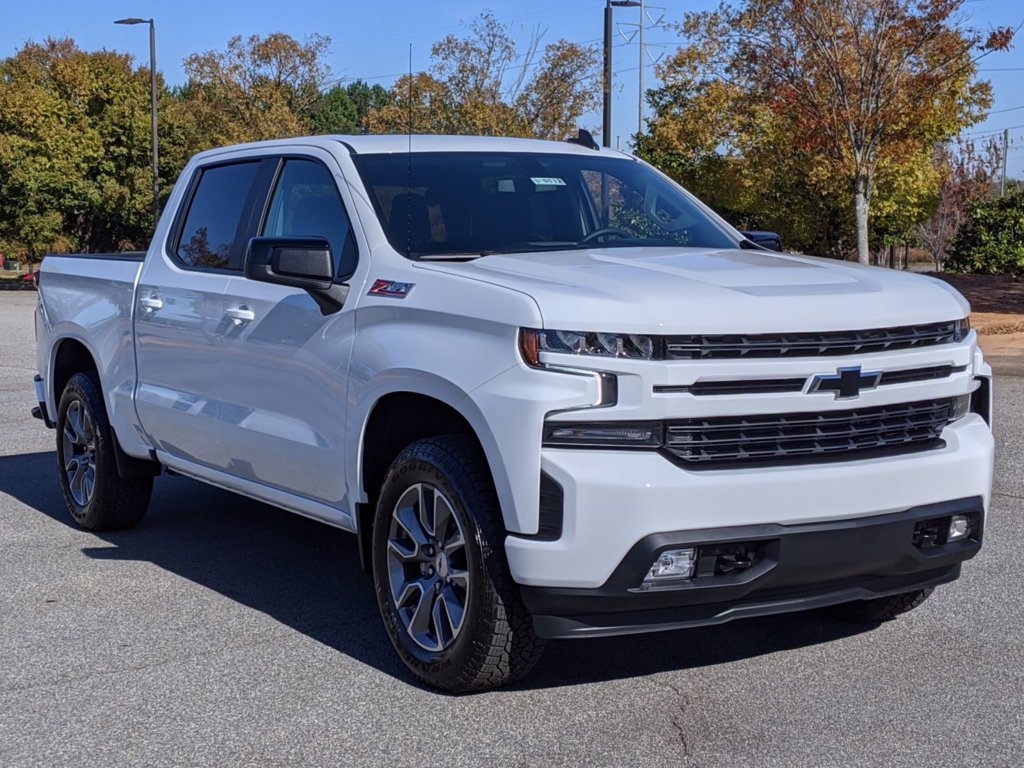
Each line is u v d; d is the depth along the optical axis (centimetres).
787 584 410
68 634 515
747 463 403
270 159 575
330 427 488
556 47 3052
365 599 567
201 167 628
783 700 434
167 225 632
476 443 430
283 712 427
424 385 431
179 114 4212
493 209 522
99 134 4131
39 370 749
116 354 648
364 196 506
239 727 414
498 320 406
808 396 406
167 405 599
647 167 612
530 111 3066
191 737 407
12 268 4809
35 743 404
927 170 3167
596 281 418
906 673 460
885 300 431
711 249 521
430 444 436
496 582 411
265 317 526
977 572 595
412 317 446
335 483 491
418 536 446
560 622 402
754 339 400
